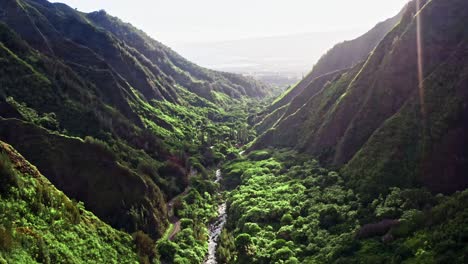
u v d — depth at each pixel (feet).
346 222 238.27
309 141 401.29
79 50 540.52
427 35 329.11
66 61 491.31
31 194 195.21
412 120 277.23
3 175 188.24
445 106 268.00
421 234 185.06
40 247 166.81
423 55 321.11
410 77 318.65
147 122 504.02
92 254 198.49
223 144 555.69
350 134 329.11
